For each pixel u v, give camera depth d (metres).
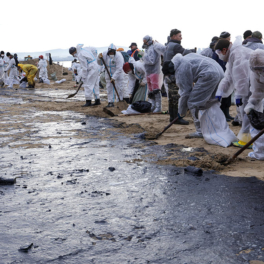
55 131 7.51
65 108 11.48
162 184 3.98
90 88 11.76
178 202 3.43
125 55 11.34
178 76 5.93
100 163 4.91
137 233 2.79
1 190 3.85
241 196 3.54
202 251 2.50
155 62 9.53
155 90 9.75
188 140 6.29
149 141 6.33
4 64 24.55
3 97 15.85
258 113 4.90
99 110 10.55
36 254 2.49
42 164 4.89
